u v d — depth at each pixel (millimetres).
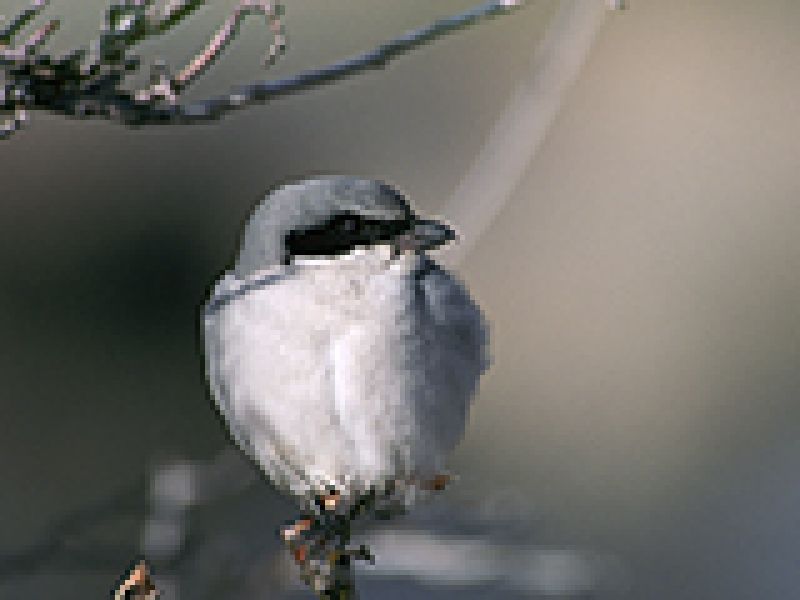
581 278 15414
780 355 15250
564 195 15742
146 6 4750
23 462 12555
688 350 15242
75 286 13477
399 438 6418
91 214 13727
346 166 14562
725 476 14078
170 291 13641
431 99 14562
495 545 8375
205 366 6594
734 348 15312
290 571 7977
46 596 7801
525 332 15180
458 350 6570
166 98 4734
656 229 15789
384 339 6375
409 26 14781
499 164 7984
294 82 4672
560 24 7879
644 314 15383
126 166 13820
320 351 6352
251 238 6516
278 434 6398
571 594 8719
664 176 15898
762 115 16297
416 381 6418
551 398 14797
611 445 14258
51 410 12953
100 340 13328
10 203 13523
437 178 14547
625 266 15602
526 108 7879
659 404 14781
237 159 14188
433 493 6582
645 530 13281
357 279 6398
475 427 14242
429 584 8438
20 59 4695
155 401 13094
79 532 7867
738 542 13148
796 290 15508
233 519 8125
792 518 13172
